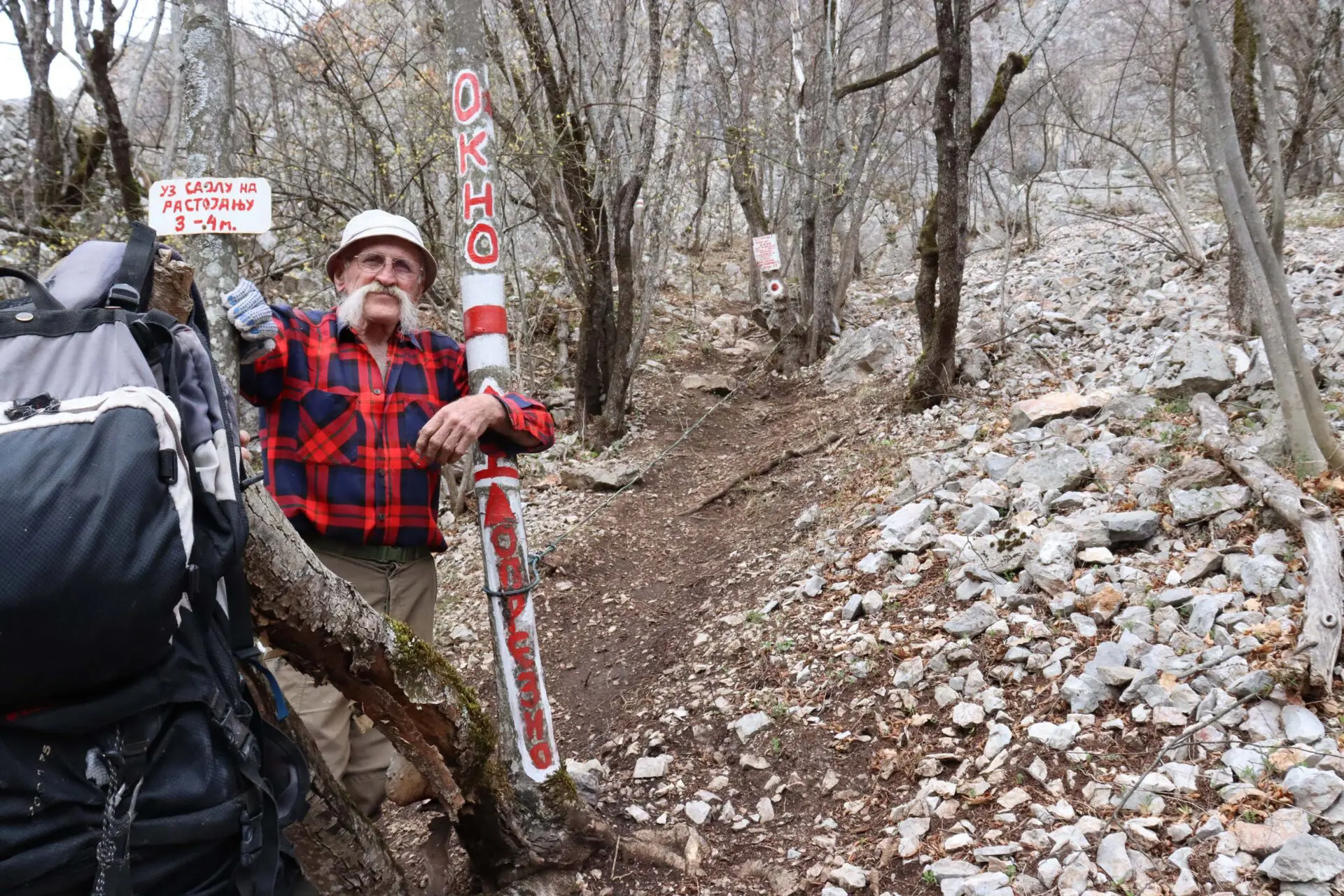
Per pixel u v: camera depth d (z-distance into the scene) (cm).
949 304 653
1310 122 1034
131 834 132
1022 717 308
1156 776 262
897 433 645
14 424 129
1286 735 264
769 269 1136
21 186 766
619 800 331
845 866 268
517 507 279
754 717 353
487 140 282
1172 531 380
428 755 233
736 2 1298
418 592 286
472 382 280
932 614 382
